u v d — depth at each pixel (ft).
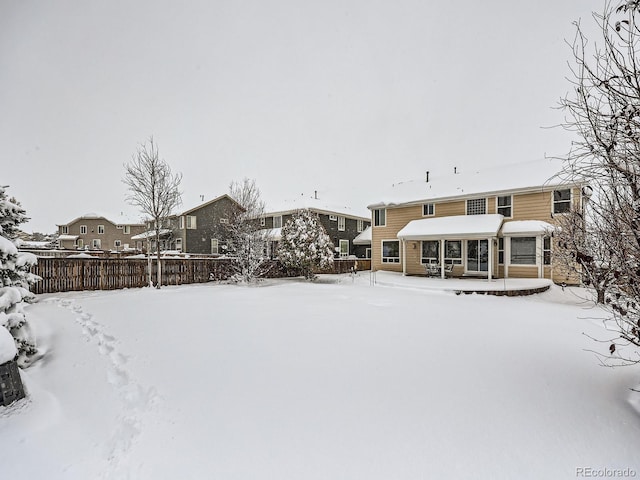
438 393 10.79
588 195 10.53
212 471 7.38
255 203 56.08
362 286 43.91
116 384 12.16
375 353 14.48
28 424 9.56
